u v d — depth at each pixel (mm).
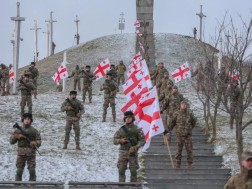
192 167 22844
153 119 19047
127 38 82188
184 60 71000
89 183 16766
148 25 66250
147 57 54969
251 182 10055
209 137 27734
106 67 41750
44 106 35031
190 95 39844
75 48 82062
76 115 25484
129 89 21953
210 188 20766
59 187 16625
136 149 18391
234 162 23422
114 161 23875
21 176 18734
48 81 64750
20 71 72375
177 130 21969
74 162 23141
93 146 26500
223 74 26547
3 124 29766
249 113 33031
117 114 33562
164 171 22125
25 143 18688
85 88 36500
